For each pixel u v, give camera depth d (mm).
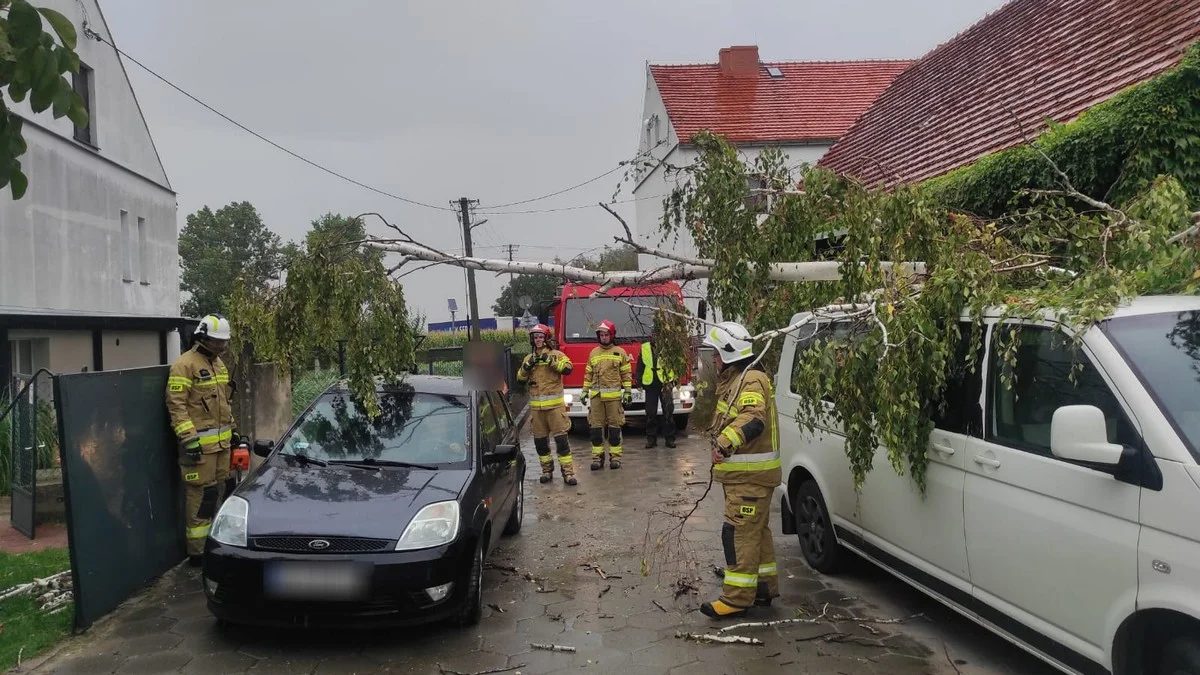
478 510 5152
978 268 4195
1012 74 10883
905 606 5172
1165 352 3363
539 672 4297
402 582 4465
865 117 15570
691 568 6105
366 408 5980
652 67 23484
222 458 6359
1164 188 4297
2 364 11883
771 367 6891
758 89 22891
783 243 5398
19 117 3582
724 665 4340
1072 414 3141
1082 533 3324
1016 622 3766
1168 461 2990
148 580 5652
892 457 4199
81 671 4293
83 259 16000
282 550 4508
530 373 9727
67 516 4738
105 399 5152
